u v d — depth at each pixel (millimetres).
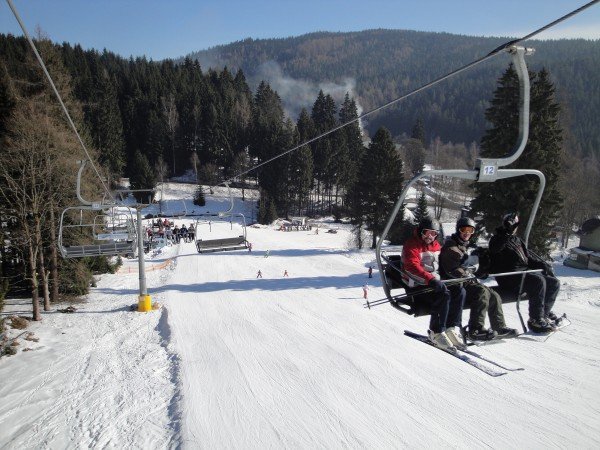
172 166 117438
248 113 128125
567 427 14039
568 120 48688
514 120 31141
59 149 28953
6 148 27641
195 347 22312
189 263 45719
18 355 21594
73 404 16984
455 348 6719
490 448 13172
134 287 36375
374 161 51750
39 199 27797
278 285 35500
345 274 39031
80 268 32469
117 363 20734
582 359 18938
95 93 104000
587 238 35750
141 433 14922
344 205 92812
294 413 15578
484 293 6707
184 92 126500
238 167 106812
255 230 74625
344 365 19469
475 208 33812
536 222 31750
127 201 94938
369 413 15391
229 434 14438
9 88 31031
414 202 84188
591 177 61781
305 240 64188
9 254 31172
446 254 6660
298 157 93812
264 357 20703
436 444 13508
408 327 24656
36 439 14805
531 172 6551
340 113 146375
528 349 20156
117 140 98812
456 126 194375
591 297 27844
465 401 15898
